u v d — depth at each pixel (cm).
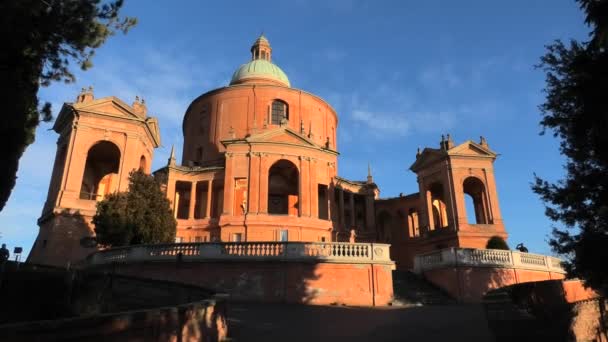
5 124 1122
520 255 2662
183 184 4141
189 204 4216
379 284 2034
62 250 2953
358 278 2028
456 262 2403
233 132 4253
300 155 3862
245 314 1505
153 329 710
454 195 3809
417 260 2664
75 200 3120
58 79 1370
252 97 4544
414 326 1302
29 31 1170
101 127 3378
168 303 1479
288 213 4191
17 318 1554
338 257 2039
